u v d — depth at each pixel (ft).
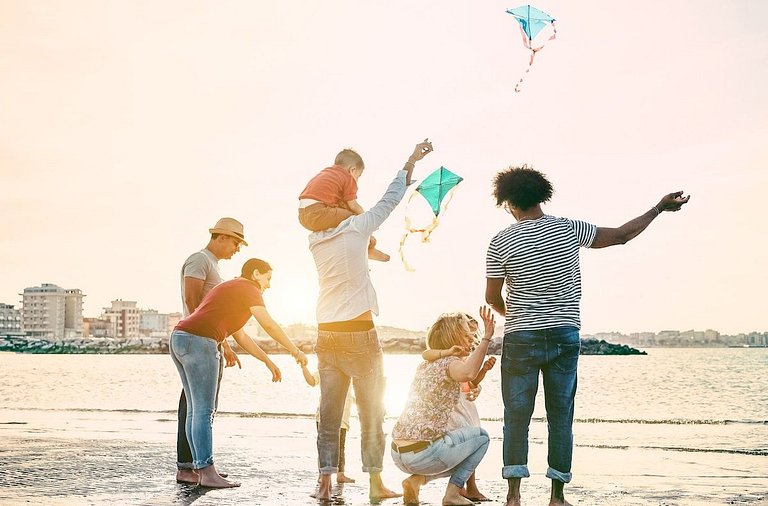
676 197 17.28
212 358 19.60
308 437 32.53
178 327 19.80
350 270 17.54
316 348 18.07
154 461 23.73
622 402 74.43
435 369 16.80
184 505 16.51
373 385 17.79
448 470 16.94
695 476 21.70
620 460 25.73
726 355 389.19
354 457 26.61
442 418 16.74
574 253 16.72
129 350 563.48
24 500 17.06
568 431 16.53
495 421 44.06
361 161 18.47
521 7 19.03
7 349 609.01
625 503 16.96
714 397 80.84
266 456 25.72
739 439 33.88
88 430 34.96
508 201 17.19
